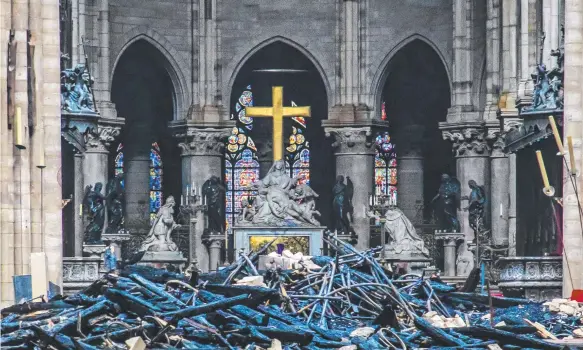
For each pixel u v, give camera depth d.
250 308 77.56
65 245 143.25
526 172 146.12
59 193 116.50
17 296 98.06
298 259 89.75
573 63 123.06
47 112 116.50
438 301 86.81
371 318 82.44
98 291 80.94
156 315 74.50
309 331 73.75
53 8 116.44
